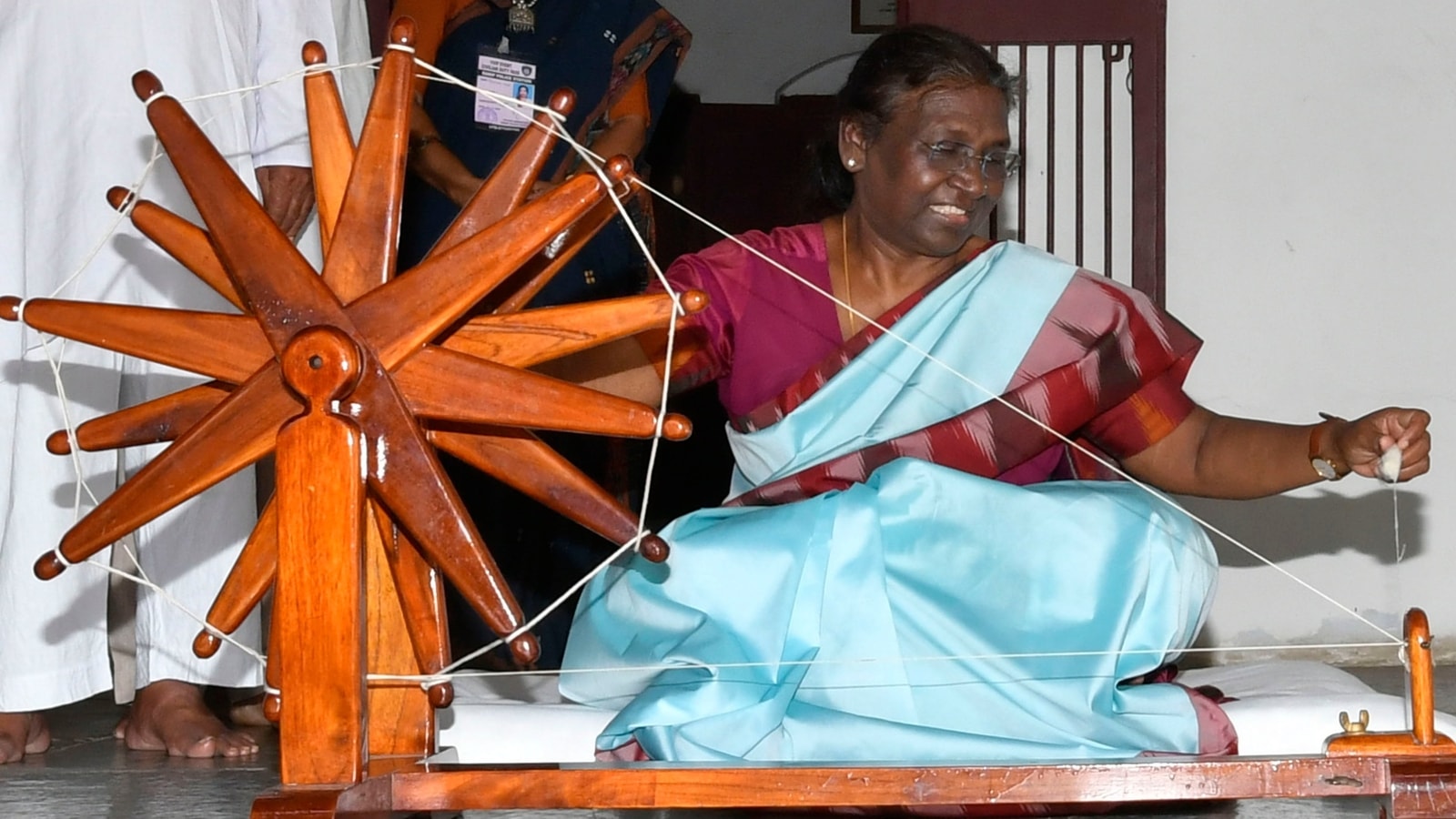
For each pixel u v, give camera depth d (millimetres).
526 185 2342
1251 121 5598
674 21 5465
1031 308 3256
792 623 2816
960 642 2832
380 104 2336
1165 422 3262
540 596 5109
